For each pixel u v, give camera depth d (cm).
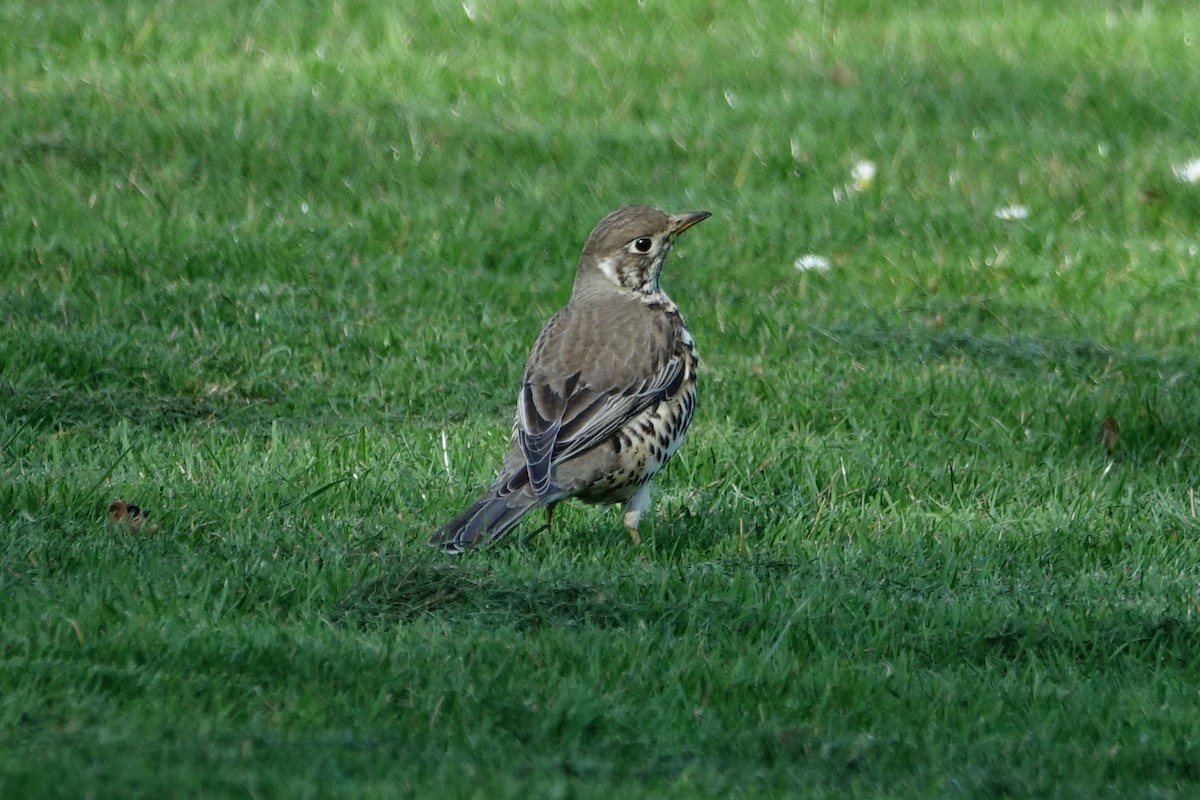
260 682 797
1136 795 753
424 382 1425
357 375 1446
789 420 1384
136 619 854
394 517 1102
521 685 815
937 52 2414
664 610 948
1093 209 1936
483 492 1156
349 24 2373
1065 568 1104
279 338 1496
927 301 1706
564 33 2417
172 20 2330
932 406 1416
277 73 2197
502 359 1476
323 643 845
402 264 1694
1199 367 1555
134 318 1530
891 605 979
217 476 1162
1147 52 2423
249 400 1391
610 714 792
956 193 1970
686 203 1920
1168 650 950
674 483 1239
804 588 1005
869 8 2561
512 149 2030
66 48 2227
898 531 1143
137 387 1388
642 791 702
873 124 2155
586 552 1073
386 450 1243
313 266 1669
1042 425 1394
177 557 981
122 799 639
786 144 2078
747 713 818
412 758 724
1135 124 2181
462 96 2191
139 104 2061
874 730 810
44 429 1284
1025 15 2555
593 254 1135
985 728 823
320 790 665
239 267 1659
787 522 1150
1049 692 871
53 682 762
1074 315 1683
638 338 1094
